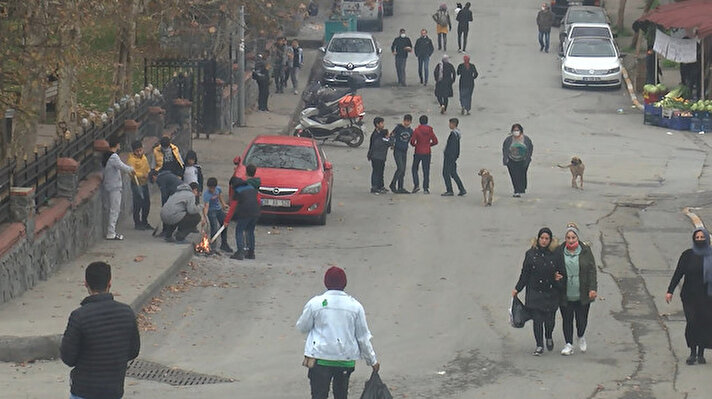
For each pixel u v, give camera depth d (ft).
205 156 202.59
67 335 57.26
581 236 151.53
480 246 145.18
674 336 106.73
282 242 144.87
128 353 58.59
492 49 329.52
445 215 164.35
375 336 105.29
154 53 220.64
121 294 108.37
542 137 234.99
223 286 120.57
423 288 123.95
